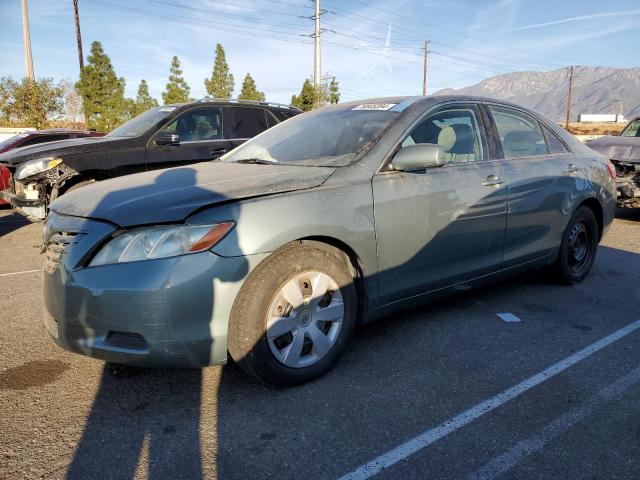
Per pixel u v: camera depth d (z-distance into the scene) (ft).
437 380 10.05
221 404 9.23
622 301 14.60
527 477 7.26
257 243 8.87
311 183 9.91
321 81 126.31
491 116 13.71
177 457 7.76
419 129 11.89
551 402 9.24
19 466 7.57
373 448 7.93
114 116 126.41
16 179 22.47
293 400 9.33
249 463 7.60
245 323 8.93
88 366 10.84
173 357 8.57
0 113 97.30
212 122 25.57
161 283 8.28
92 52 124.88
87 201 9.61
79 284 8.60
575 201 15.28
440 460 7.63
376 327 12.71
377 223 10.45
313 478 7.28
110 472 7.43
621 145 27.50
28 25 101.76
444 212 11.62
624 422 8.61
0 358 11.27
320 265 9.74
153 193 9.39
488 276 13.17
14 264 20.17
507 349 11.46
